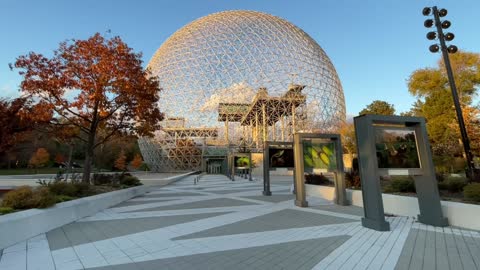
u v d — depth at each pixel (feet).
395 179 34.86
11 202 21.18
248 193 49.47
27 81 35.47
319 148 34.71
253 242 17.56
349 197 34.30
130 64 39.55
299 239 18.10
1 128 35.83
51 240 18.53
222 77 151.23
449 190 30.30
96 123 42.57
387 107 95.71
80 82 37.65
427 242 16.67
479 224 18.98
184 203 36.70
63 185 32.17
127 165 195.83
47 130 42.80
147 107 42.96
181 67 163.73
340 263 13.47
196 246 16.81
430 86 78.23
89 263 13.97
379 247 15.92
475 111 60.13
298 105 155.33
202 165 163.63
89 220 25.50
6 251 16.01
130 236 19.48
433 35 34.42
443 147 66.44
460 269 12.49
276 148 47.50
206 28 174.19
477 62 71.87
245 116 162.91
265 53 153.58
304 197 33.09
